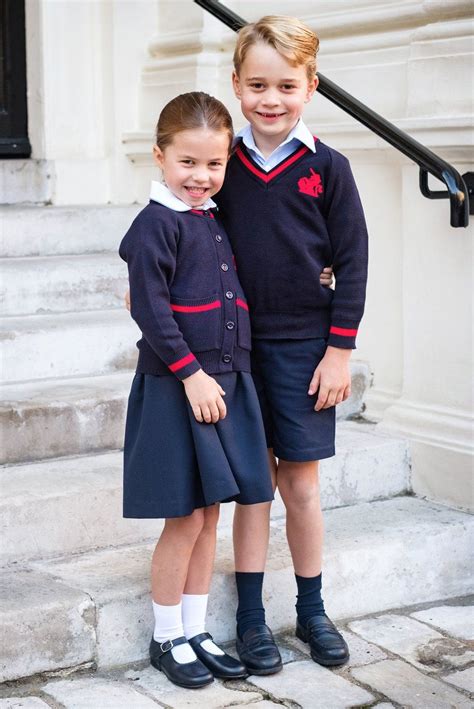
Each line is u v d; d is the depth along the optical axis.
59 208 4.39
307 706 2.55
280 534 3.22
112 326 3.75
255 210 2.67
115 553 3.00
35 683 2.60
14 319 3.80
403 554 3.22
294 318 2.72
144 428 2.57
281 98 2.59
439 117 3.42
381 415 3.87
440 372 3.59
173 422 2.54
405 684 2.68
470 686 2.68
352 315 2.69
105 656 2.70
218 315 2.58
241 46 2.61
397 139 3.22
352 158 3.91
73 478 3.11
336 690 2.64
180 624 2.69
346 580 3.11
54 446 3.31
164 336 2.48
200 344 2.56
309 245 2.68
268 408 2.79
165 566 2.64
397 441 3.64
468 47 3.41
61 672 2.64
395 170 3.76
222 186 2.72
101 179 4.81
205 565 2.71
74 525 2.99
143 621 2.75
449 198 3.35
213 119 2.53
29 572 2.84
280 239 2.66
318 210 2.68
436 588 3.30
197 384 2.50
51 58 4.66
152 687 2.62
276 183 2.65
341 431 3.77
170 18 4.77
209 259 2.59
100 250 4.43
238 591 2.84
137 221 2.56
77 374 3.70
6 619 2.54
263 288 2.70
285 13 4.25
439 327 3.57
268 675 2.71
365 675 2.72
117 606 2.70
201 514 2.62
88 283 4.02
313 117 4.05
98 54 4.82
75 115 4.77
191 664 2.64
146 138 4.71
